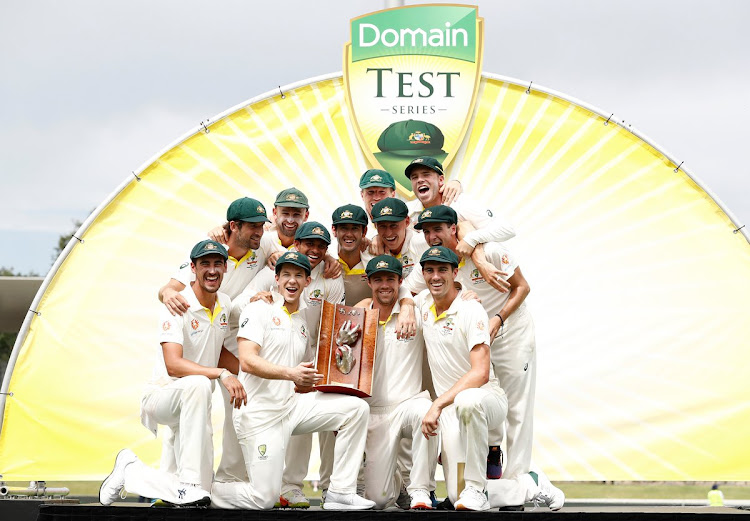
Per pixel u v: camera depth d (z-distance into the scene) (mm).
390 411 6016
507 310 6227
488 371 5707
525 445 6375
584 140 8430
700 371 8109
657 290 8227
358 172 8508
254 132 8562
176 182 8477
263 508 5676
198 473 5496
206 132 8547
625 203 8328
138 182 8461
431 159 6414
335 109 8602
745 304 8109
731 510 6285
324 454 6402
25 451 8070
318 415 5730
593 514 5328
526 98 8539
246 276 6375
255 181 8508
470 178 8445
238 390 5512
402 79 8500
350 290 6469
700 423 8055
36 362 8164
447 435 5680
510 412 6391
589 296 8281
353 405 5715
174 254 8391
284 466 6199
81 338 8234
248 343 5680
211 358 5930
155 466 8109
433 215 6043
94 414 8156
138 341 8273
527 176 8422
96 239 8359
